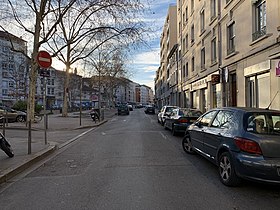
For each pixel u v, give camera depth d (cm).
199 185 593
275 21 1195
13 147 1019
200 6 2586
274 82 1222
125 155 925
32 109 2041
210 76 2212
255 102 1448
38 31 2003
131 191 551
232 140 584
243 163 539
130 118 3409
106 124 2402
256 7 1430
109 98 7862
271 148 534
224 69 1844
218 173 686
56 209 463
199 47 2641
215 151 664
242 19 1573
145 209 459
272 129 573
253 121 584
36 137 1393
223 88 1936
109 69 5731
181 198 512
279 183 517
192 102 3153
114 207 468
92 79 5856
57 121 2500
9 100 6644
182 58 3747
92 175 674
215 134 671
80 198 514
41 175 682
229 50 1788
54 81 8438
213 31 2148
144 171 708
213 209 461
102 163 806
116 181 620
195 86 2841
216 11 2069
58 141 1283
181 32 3831
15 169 691
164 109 2228
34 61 1995
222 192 548
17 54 5575
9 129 1773
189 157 889
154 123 2505
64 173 698
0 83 6538
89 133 1639
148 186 584
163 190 558
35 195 534
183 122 1440
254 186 586
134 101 17750
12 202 500
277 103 1194
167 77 6059
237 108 656
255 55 1410
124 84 7438
